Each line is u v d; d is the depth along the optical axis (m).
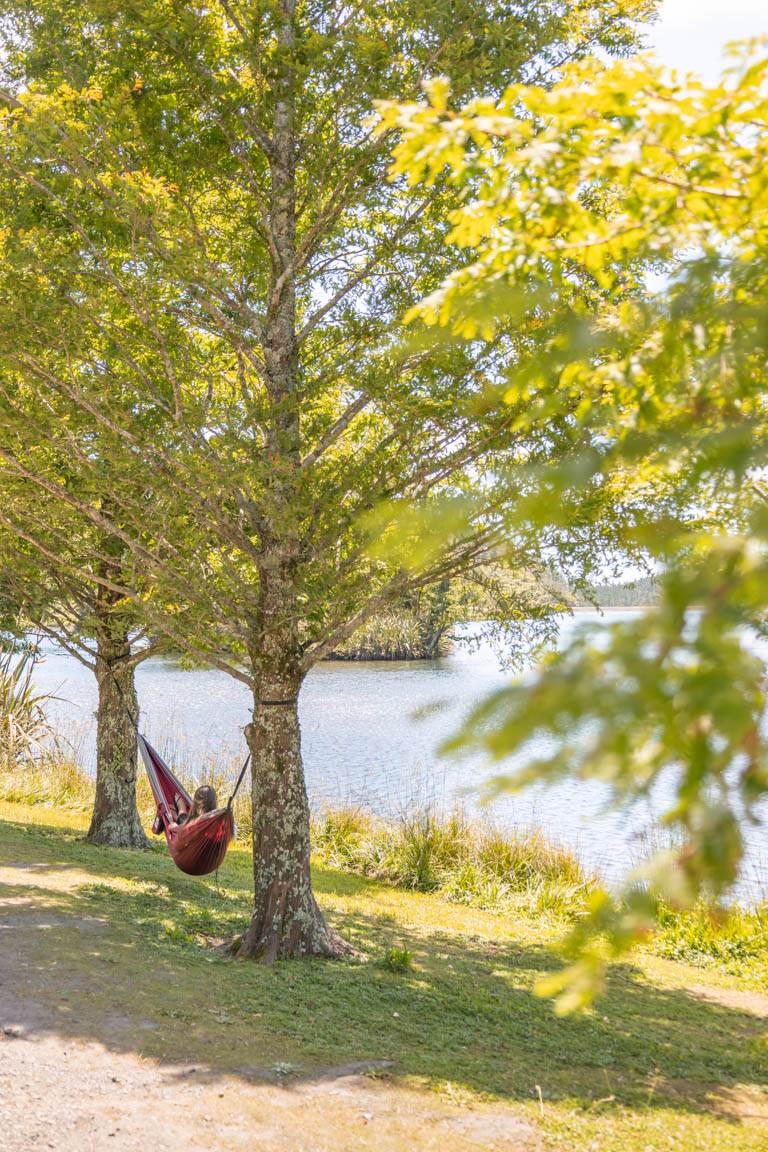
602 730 1.04
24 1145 4.48
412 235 8.52
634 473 2.77
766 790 1.07
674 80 2.20
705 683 1.03
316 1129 5.16
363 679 45.97
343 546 8.20
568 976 1.23
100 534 11.20
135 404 8.66
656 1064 7.12
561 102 2.20
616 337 1.95
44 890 9.96
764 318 1.75
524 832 15.42
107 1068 5.56
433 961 9.48
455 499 1.51
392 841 15.23
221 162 8.65
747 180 2.15
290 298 8.92
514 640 8.72
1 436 8.02
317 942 8.91
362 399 8.10
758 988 10.05
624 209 2.40
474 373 6.89
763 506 1.21
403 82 7.41
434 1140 5.21
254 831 8.98
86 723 27.94
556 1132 5.49
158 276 7.46
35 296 7.31
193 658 9.32
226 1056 6.04
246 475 7.29
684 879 1.11
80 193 7.52
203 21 7.82
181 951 8.37
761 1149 5.49
